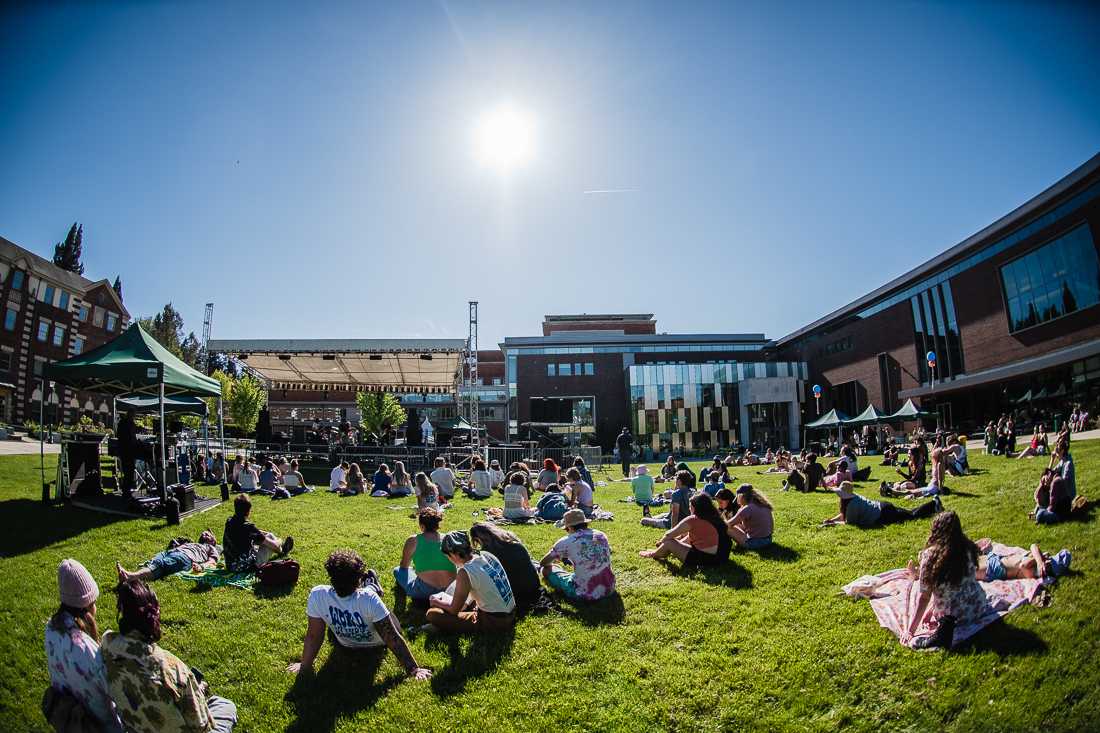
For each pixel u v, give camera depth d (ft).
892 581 22.08
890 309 171.83
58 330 140.46
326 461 91.76
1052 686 15.02
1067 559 21.07
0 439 95.25
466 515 44.34
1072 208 113.29
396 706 15.64
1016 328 128.06
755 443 201.67
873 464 86.63
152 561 26.17
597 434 213.87
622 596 23.03
